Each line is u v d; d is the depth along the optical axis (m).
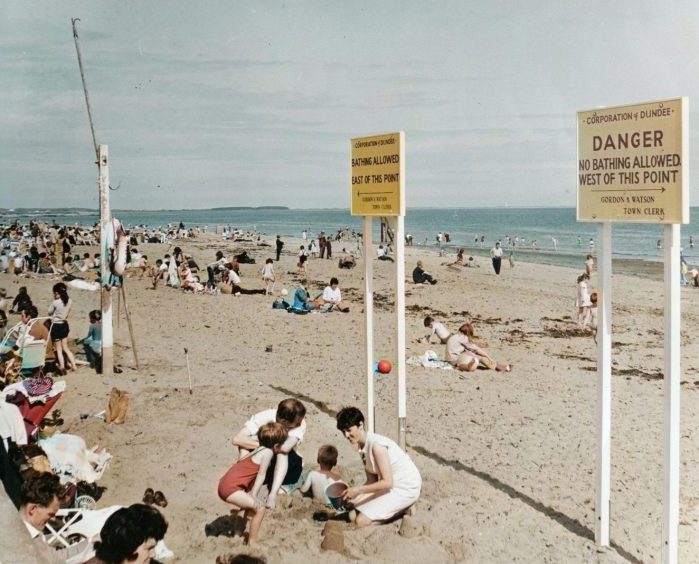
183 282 25.69
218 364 13.59
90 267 31.00
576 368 14.72
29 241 46.97
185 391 11.26
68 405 10.49
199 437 8.98
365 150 8.09
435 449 8.98
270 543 6.12
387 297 26.22
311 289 28.59
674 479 5.67
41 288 24.66
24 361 11.64
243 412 10.10
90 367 12.98
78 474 7.12
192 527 6.43
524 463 8.55
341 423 6.62
